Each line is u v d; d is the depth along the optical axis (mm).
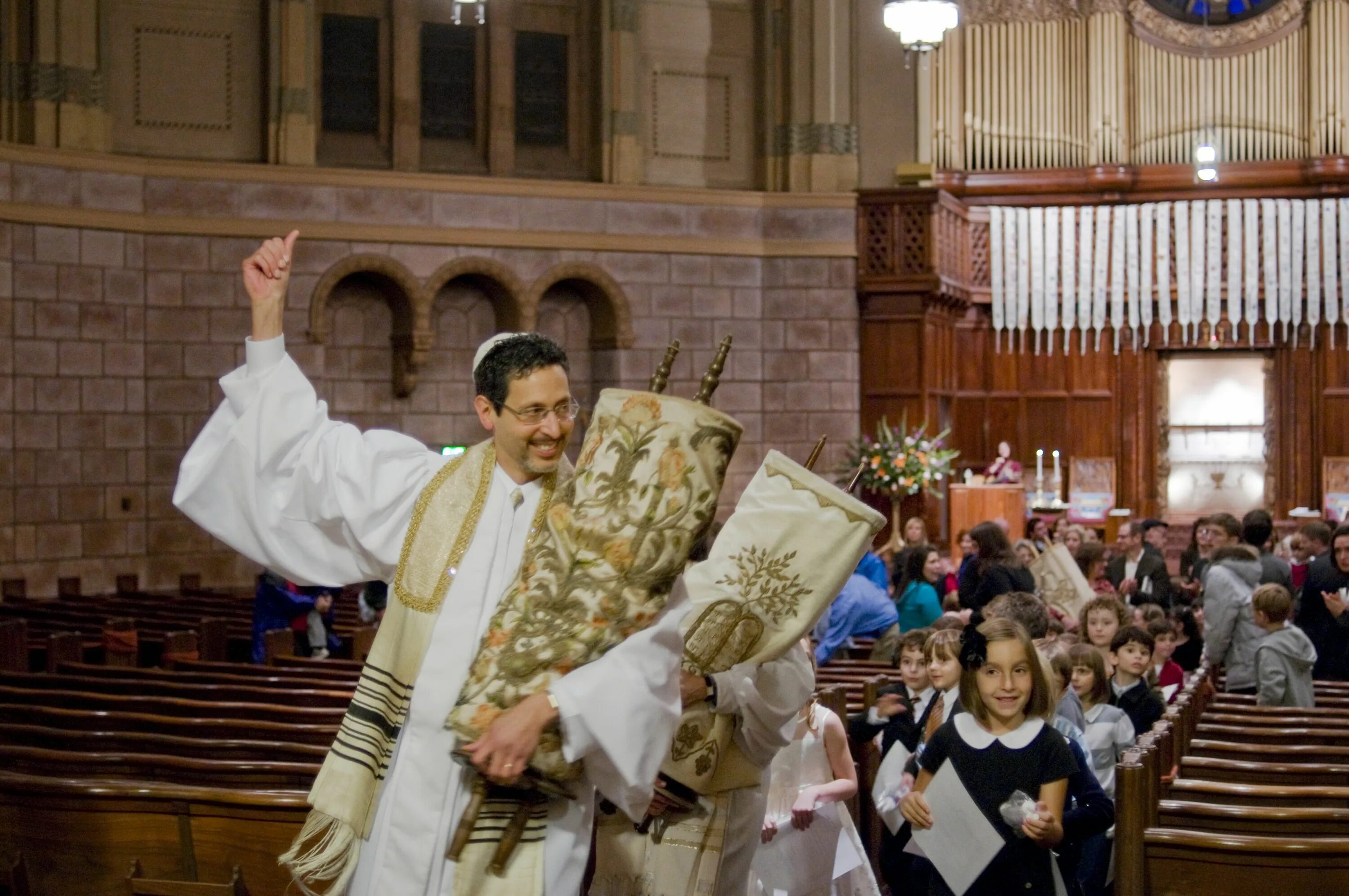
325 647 10938
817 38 17734
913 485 16469
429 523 2949
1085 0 19016
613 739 2635
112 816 4395
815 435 17562
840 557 3520
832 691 5246
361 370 16734
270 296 3053
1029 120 19109
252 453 2975
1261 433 19266
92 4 15344
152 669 8766
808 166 17797
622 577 2719
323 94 16516
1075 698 5660
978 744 4285
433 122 17000
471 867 2754
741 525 3590
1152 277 19141
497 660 2713
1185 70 18969
